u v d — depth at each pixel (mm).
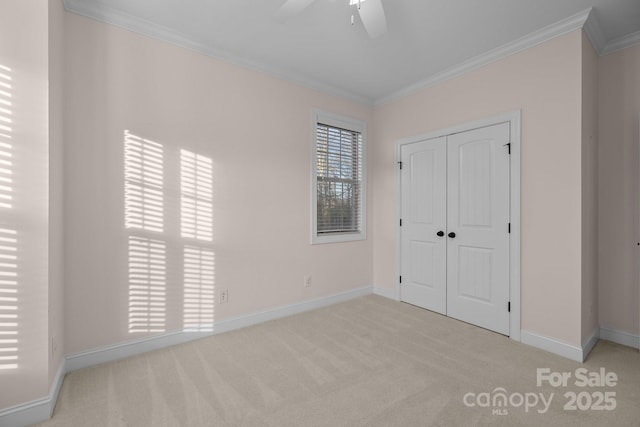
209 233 2639
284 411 1651
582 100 2215
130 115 2256
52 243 1672
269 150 3014
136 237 2285
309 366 2127
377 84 3416
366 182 3877
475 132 2869
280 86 3092
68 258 2023
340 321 2990
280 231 3096
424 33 2432
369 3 1642
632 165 2408
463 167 2967
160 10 2164
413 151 3451
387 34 2447
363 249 3854
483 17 2225
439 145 3184
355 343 2500
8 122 1515
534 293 2461
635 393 1813
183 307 2506
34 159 1564
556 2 2055
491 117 2740
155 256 2367
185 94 2510
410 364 2156
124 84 2232
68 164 2020
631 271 2422
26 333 1545
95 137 2119
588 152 2336
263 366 2123
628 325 2438
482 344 2479
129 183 2252
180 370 2066
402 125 3576
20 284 1534
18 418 1507
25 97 1549
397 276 3646
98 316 2139
